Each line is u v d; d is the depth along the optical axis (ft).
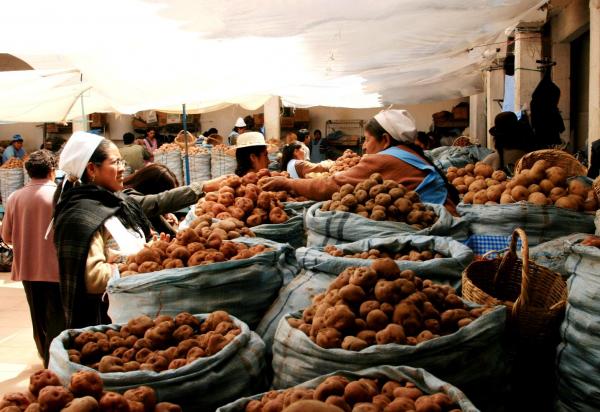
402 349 5.78
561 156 12.79
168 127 58.85
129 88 14.58
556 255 9.47
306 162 20.94
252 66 14.90
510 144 18.42
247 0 9.77
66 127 58.18
